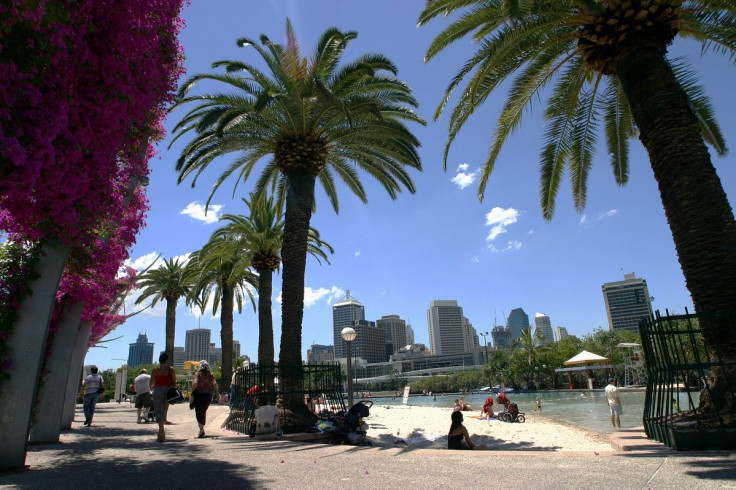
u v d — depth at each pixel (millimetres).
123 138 6164
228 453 6762
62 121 4695
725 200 7688
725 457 4969
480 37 12000
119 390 31281
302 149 15180
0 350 5391
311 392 12664
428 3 11164
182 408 21953
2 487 4246
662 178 8195
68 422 10734
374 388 173750
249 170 19625
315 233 26406
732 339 6922
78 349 11102
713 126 13125
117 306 14773
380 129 15547
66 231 5676
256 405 10906
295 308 14211
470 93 10500
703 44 11602
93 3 5133
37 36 4328
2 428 5289
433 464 5426
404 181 18375
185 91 14922
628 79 9008
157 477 4785
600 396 46656
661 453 5738
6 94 4031
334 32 14531
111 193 6457
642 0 8727
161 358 8828
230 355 32625
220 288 33594
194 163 16203
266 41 14688
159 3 6102
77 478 4730
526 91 12359
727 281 7168
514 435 14578
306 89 14258
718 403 6801
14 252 5965
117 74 5453
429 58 11781
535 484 4082
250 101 15141
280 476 4836
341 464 5582
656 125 8352
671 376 6465
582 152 14180
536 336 84500
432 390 130125
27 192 4355
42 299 5766
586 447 11336
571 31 10938
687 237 7648
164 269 37562
